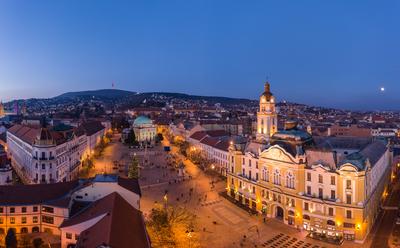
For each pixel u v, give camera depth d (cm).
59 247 9344
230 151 15138
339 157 11475
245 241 10675
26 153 16488
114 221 7656
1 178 14100
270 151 12725
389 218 12569
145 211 12962
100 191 10606
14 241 9106
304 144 12481
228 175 15250
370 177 11350
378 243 10438
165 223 10550
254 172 13738
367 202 10925
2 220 10281
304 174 11688
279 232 11400
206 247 10219
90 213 9050
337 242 10531
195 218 12394
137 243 7488
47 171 14588
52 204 10269
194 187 16588
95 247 6650
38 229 10431
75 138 18575
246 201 14088
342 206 10694
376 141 15125
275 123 17138
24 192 10619
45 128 14950
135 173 17575
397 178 18100
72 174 17712
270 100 16950
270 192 12769
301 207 11631
